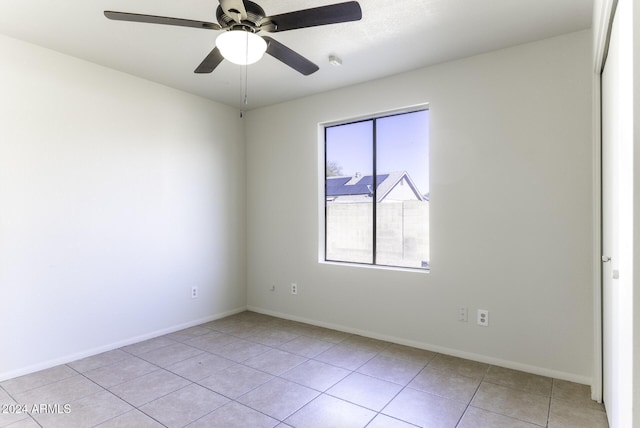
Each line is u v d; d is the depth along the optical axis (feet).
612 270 5.96
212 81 11.86
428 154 10.94
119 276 11.05
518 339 9.34
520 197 9.29
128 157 11.26
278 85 12.18
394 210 11.82
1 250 8.77
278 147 14.20
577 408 7.49
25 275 9.15
